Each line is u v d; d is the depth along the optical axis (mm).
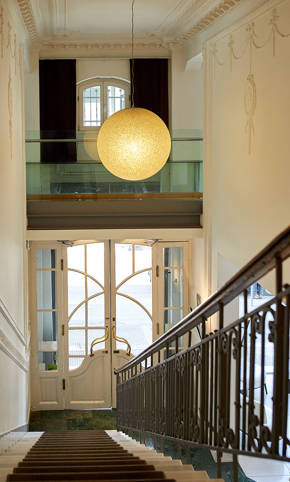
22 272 8766
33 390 11125
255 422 2520
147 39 11086
